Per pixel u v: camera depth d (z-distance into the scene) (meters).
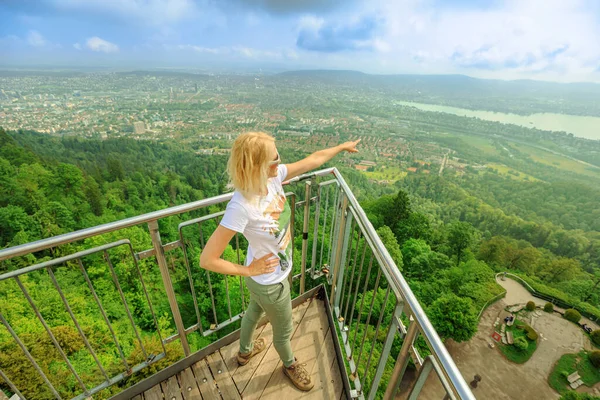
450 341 16.25
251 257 1.55
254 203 1.32
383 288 12.80
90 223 28.17
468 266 22.69
